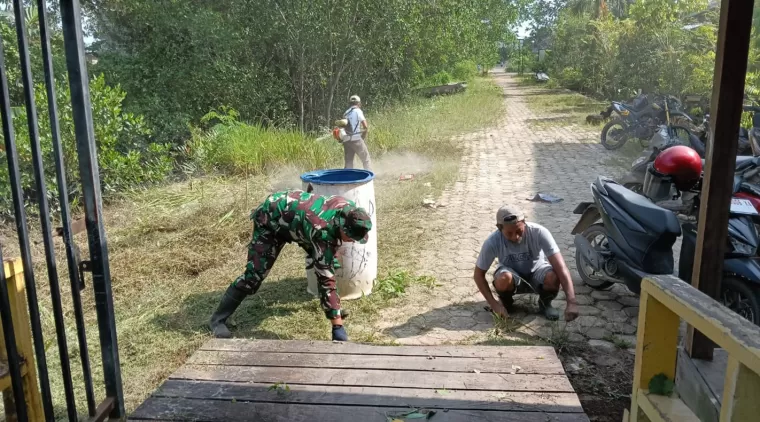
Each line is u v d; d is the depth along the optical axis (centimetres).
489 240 417
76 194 757
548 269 407
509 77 4956
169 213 723
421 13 1669
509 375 286
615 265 421
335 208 374
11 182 185
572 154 1076
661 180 408
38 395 241
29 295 192
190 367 304
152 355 380
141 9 1177
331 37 1326
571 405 260
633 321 411
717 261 228
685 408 170
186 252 566
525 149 1148
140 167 870
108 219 718
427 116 1596
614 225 408
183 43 1210
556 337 384
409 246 583
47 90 195
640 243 393
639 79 1561
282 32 1297
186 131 1128
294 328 409
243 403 269
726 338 129
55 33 860
